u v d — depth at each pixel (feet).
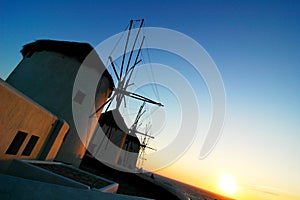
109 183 27.25
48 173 17.90
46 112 25.75
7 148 20.15
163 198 57.16
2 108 17.35
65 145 41.16
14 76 44.34
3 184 7.38
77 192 8.63
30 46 47.16
